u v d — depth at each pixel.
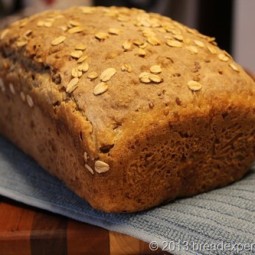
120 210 0.26
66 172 0.29
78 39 0.29
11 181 0.31
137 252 0.26
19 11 0.57
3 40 0.34
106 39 0.29
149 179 0.26
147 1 0.59
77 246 0.26
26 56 0.31
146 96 0.26
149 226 0.26
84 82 0.27
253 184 0.29
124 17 0.31
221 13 0.67
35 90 0.30
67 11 0.34
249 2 0.61
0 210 0.29
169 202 0.28
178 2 0.64
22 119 0.33
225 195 0.28
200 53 0.29
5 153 0.35
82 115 0.26
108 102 0.26
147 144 0.26
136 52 0.28
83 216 0.27
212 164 0.29
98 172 0.25
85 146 0.26
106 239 0.26
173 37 0.30
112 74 0.27
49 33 0.31
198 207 0.27
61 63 0.28
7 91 0.34
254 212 0.26
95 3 0.59
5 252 0.26
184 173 0.28
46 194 0.29
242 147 0.29
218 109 0.27
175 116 0.26
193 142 0.27
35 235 0.26
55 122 0.28
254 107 0.28
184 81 0.27
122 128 0.25
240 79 0.28
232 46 0.66
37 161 0.33
